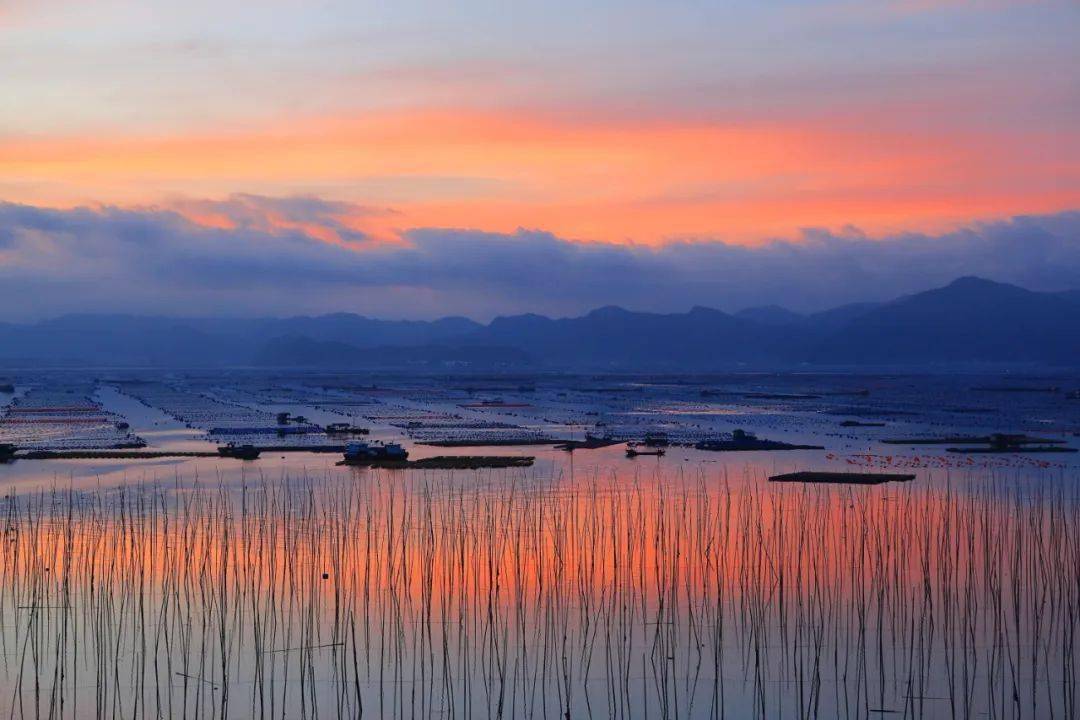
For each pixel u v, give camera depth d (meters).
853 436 125.69
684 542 56.22
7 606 44.09
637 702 35.56
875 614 44.19
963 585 48.28
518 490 74.88
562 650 39.41
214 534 56.56
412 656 39.25
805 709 35.28
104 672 37.72
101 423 144.12
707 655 39.66
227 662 38.75
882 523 62.00
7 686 36.44
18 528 58.22
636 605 44.91
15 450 100.25
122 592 44.50
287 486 70.50
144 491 69.94
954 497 72.62
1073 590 46.41
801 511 63.44
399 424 145.12
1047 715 35.28
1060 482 79.75
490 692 36.31
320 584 46.94
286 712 34.75
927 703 35.97
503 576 48.84
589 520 61.66
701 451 105.69
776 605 45.34
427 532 54.69
